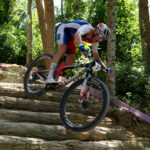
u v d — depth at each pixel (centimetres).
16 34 1504
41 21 707
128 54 1153
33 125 296
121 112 399
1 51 1405
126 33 1211
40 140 274
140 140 359
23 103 344
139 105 503
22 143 258
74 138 311
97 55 288
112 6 486
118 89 577
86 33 270
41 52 1075
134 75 570
